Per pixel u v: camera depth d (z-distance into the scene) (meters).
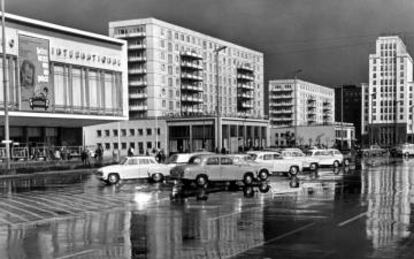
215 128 91.31
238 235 11.31
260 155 32.09
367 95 155.62
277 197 19.33
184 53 108.25
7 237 11.53
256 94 134.75
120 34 103.56
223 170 24.61
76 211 16.05
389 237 10.82
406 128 142.88
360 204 16.72
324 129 135.00
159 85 103.19
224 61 121.56
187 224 12.97
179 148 92.62
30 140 56.56
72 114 57.56
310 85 162.12
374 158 67.69
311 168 37.78
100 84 62.75
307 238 10.82
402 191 21.22
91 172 41.16
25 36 51.97
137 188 24.72
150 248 10.04
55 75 56.06
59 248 10.20
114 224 13.22
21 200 19.66
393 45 143.00
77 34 58.78
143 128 97.88
